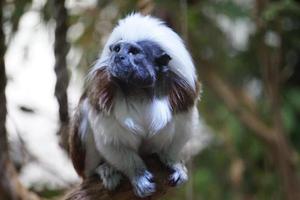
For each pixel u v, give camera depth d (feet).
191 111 10.68
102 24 18.38
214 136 23.99
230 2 20.84
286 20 21.49
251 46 23.48
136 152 10.69
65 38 13.52
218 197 23.52
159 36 10.43
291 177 20.22
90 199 10.87
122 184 10.87
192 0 20.26
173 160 11.05
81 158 11.69
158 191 11.00
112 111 10.23
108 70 10.18
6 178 14.19
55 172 19.04
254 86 24.52
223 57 22.22
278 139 20.26
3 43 14.10
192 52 20.30
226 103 21.31
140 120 10.35
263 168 23.90
